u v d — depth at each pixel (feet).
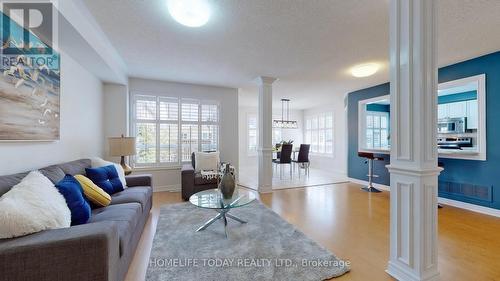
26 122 6.43
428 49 5.23
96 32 8.57
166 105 15.92
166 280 5.65
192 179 13.15
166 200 13.11
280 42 9.50
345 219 9.96
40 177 5.31
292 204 12.26
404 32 5.49
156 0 6.60
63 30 6.91
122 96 14.12
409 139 5.43
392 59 5.79
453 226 9.25
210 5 6.82
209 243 7.62
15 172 6.17
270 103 15.11
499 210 10.45
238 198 9.30
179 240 7.84
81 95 10.42
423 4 5.16
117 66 11.74
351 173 19.25
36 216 4.12
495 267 6.29
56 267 3.84
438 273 5.51
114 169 9.48
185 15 6.95
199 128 16.87
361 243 7.67
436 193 5.51
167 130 15.93
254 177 20.54
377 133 23.44
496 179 10.56
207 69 13.20
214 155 15.08
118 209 7.02
